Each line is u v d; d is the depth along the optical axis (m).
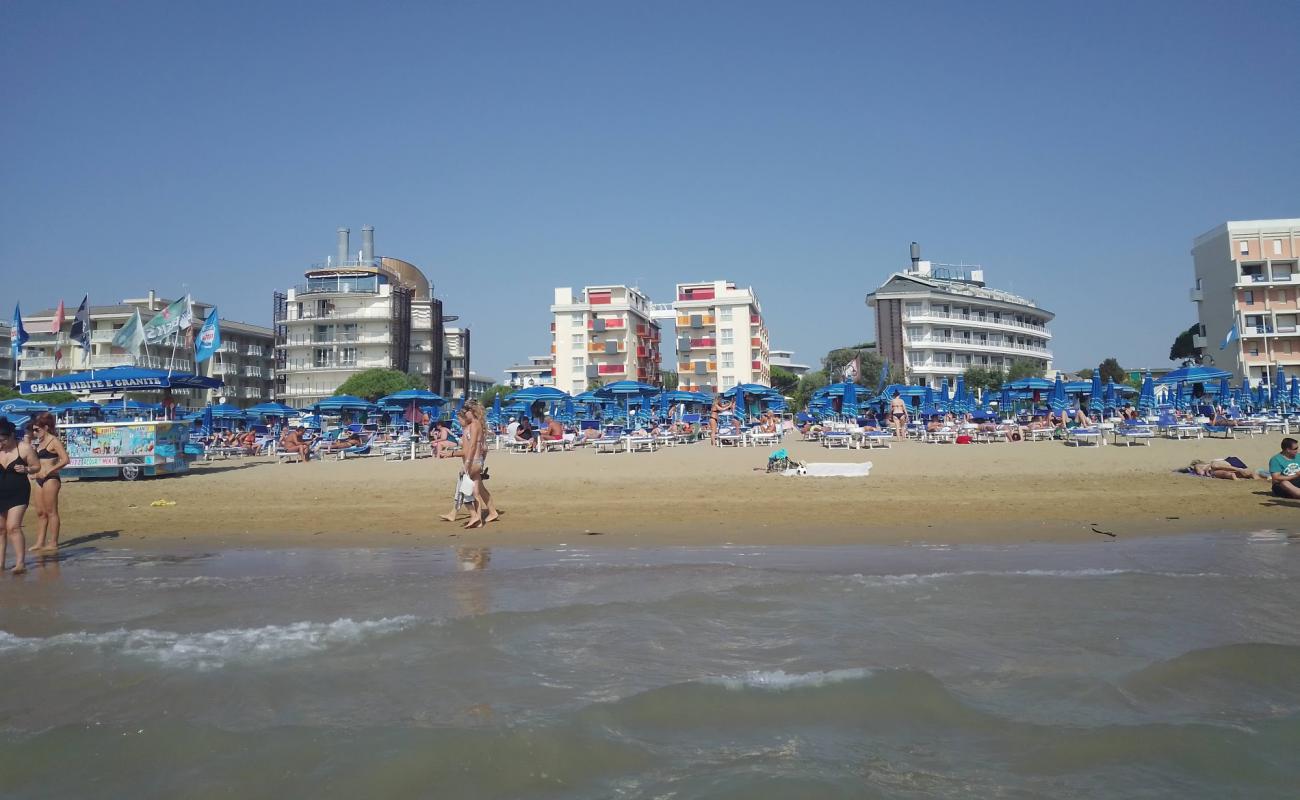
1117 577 7.94
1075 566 8.56
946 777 3.99
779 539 10.53
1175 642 5.95
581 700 4.94
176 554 10.25
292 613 7.03
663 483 16.50
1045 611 6.75
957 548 9.73
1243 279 73.75
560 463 20.66
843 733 4.49
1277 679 5.22
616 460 21.12
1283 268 74.31
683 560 9.25
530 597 7.46
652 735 4.48
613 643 6.05
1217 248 76.94
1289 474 13.11
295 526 12.34
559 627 6.46
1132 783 3.93
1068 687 5.12
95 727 4.66
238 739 4.45
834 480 16.36
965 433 27.03
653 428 28.09
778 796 3.80
